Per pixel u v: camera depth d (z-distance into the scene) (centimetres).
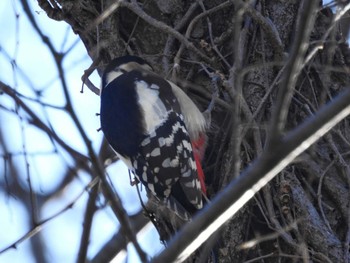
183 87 1008
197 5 1009
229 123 962
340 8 817
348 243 920
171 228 967
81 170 823
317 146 966
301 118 967
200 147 955
